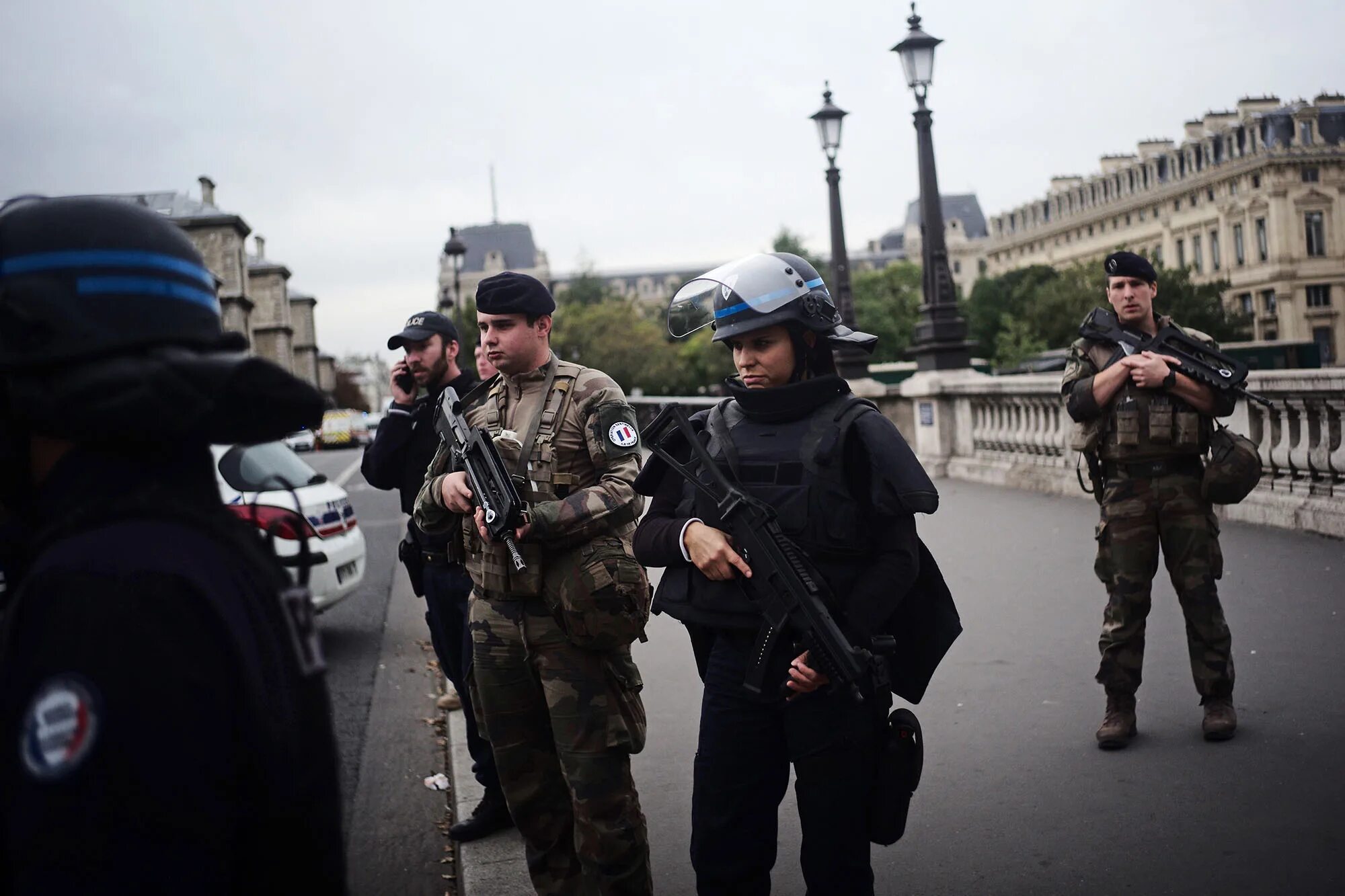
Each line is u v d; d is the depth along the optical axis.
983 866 3.50
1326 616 5.86
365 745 5.52
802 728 2.50
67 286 1.12
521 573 3.00
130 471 1.16
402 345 4.20
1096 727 4.65
